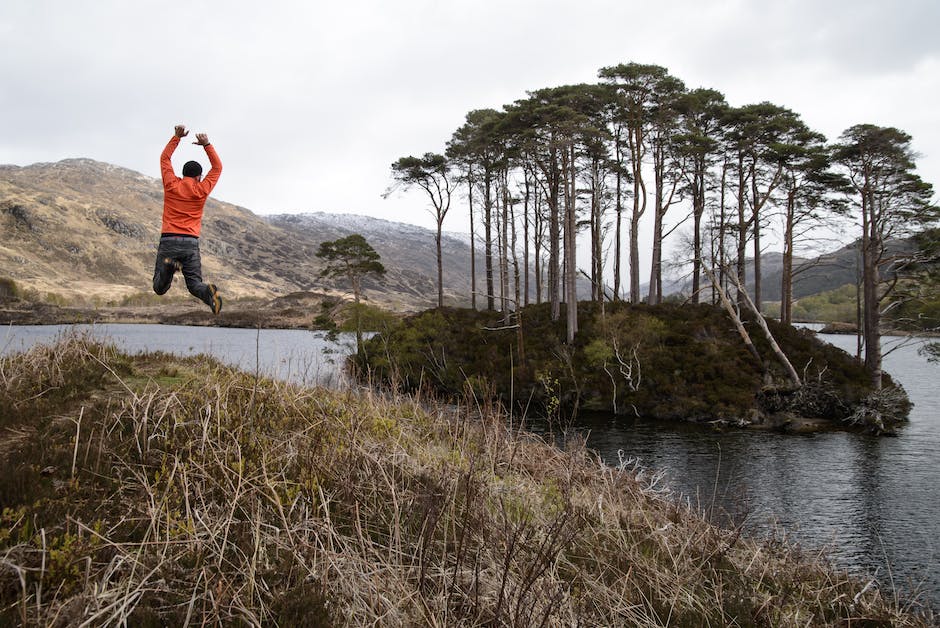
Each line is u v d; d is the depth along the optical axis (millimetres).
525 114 36281
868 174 32625
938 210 29594
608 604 4793
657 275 41688
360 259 43406
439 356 35062
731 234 39531
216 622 3395
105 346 9898
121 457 5219
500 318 41062
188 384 7941
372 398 9641
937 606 9375
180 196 5711
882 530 13391
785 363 28219
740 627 5055
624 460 18969
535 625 4078
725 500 14680
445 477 5973
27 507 3943
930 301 30047
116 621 3242
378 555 4527
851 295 92312
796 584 6508
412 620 3918
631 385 28547
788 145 33031
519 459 8211
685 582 5656
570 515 5859
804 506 14984
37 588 3256
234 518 4711
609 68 36500
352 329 37000
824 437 23359
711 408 26125
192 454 5512
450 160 45625
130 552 3836
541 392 29516
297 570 4145
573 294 34062
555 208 39562
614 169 41438
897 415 26969
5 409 6012
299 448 6250
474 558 4859
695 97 35656
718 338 32250
